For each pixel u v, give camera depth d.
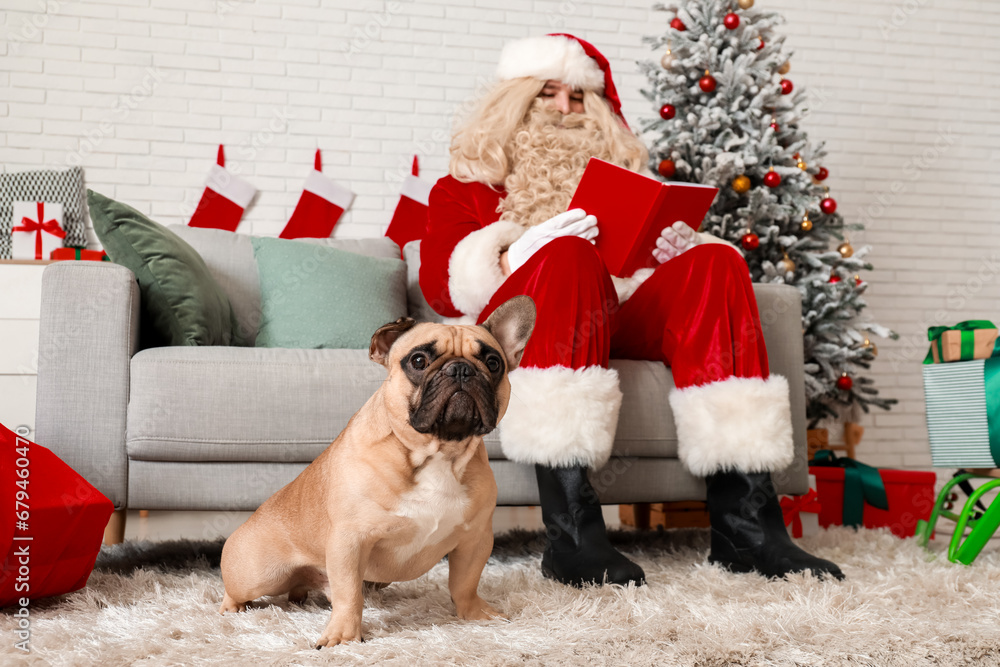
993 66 4.70
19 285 2.53
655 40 3.24
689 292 1.71
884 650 1.08
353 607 1.12
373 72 4.02
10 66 3.68
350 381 1.76
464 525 1.20
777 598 1.33
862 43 4.53
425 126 4.05
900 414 4.41
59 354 1.67
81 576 1.43
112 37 3.78
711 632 1.14
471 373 1.12
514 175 2.04
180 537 2.36
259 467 1.73
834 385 3.05
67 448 1.65
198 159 3.84
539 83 2.16
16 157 3.66
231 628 1.19
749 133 3.03
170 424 1.66
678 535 2.32
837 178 4.46
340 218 3.95
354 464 1.15
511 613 1.28
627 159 2.15
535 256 1.63
